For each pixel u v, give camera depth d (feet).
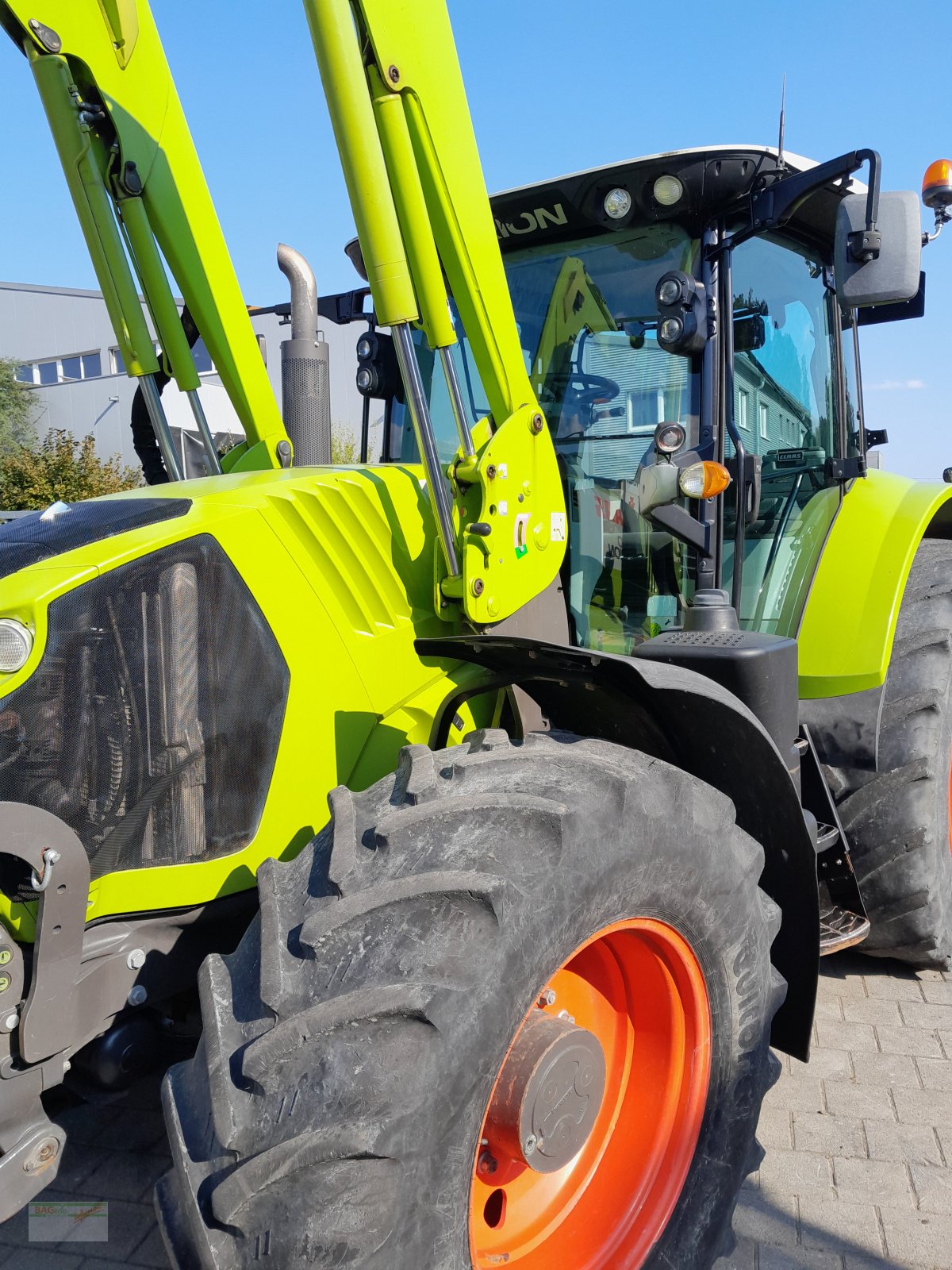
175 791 5.65
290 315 10.27
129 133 7.68
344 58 5.64
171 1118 4.41
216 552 5.82
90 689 5.32
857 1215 6.87
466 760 5.37
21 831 4.80
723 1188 5.93
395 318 6.13
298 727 6.14
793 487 9.85
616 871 5.06
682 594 8.51
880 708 9.10
